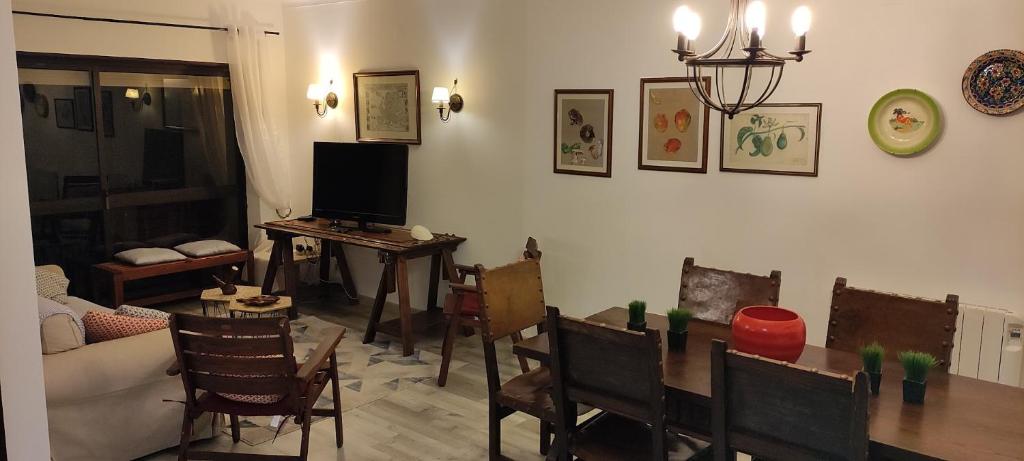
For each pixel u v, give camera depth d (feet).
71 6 17.17
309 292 19.76
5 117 3.01
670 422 7.61
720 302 10.40
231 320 9.05
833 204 11.90
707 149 13.10
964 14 10.42
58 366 9.53
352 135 19.49
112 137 18.49
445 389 13.57
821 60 11.69
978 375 10.61
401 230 17.99
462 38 16.66
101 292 18.02
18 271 3.11
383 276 16.22
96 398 9.93
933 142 10.86
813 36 11.71
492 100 16.33
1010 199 10.39
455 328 13.66
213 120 20.45
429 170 17.98
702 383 7.45
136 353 10.16
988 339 10.48
